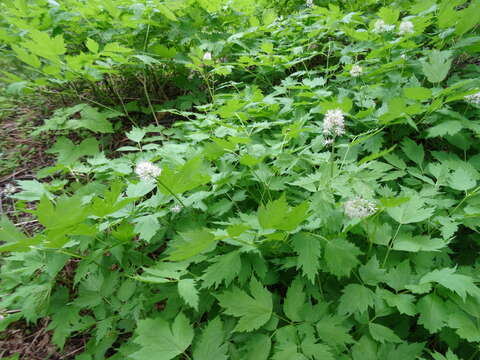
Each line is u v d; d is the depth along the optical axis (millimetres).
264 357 436
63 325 558
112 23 983
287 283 564
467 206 558
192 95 1102
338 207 511
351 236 570
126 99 1217
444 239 519
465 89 748
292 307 470
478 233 588
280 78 1178
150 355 431
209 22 1104
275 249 528
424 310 454
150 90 1240
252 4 1150
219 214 595
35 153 1059
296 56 1066
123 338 591
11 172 987
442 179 611
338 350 447
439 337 489
